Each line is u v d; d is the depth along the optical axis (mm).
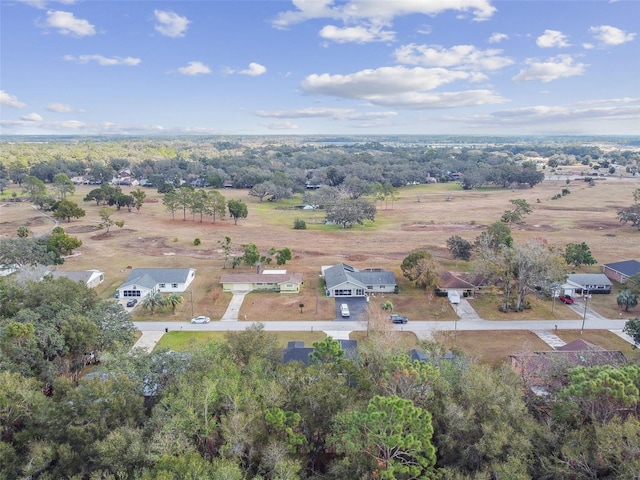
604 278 62156
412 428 20234
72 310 37625
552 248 62031
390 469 19062
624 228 104688
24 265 62656
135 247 88188
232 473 18859
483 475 20172
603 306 56625
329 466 23578
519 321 51875
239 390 24828
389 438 19344
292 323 51875
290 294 61781
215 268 74125
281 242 93812
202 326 50781
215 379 24766
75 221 112688
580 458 20469
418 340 44188
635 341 41969
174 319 52875
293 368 27203
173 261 78375
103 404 24062
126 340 38125
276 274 64938
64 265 75000
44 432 24078
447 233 102750
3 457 22031
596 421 21812
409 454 20422
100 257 80625
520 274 53625
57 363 34000
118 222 103062
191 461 19203
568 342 46406
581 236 96812
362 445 20734
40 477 22016
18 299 39562
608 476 20125
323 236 99750
